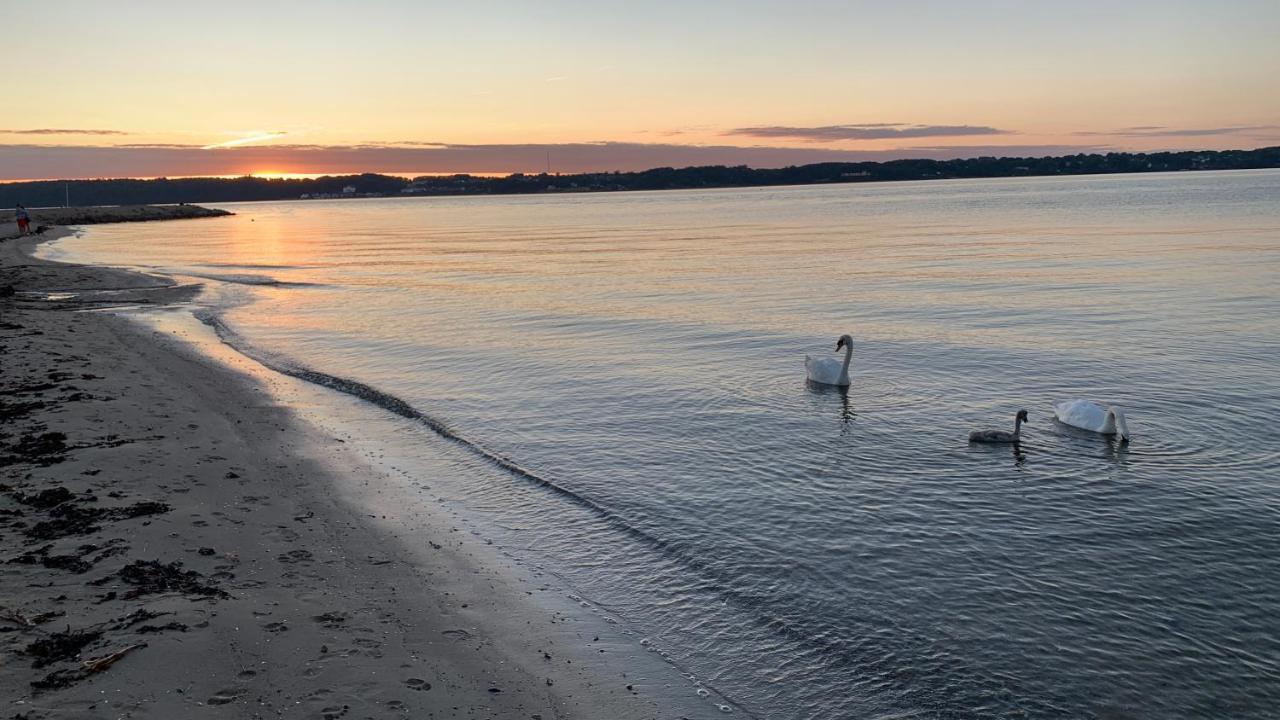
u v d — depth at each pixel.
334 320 34.88
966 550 12.93
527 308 38.16
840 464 16.81
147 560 11.17
